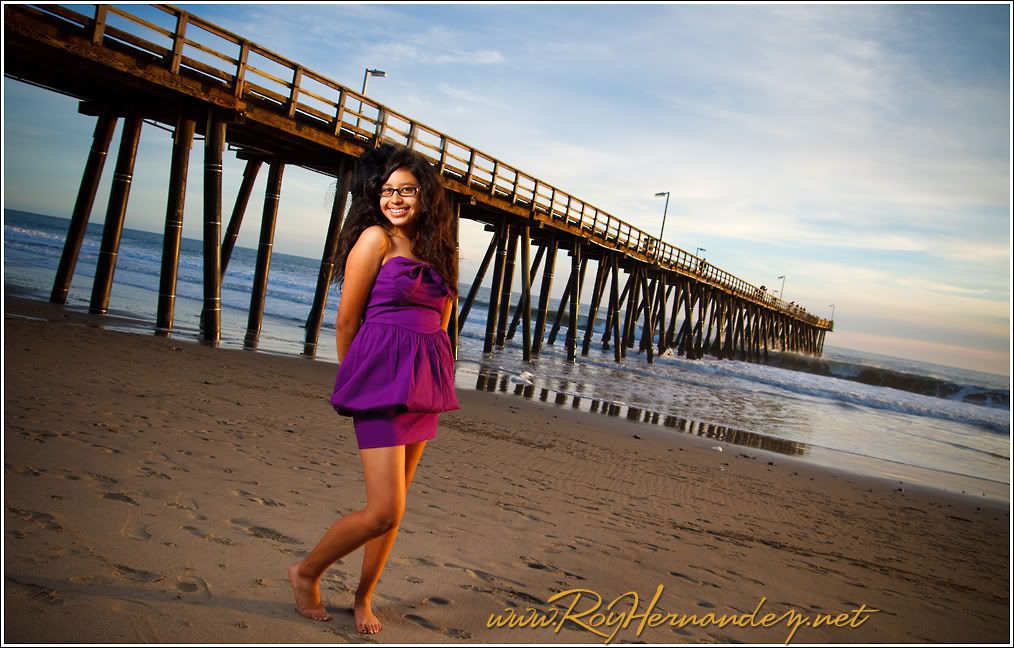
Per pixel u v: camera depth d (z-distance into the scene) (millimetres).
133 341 9008
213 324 11180
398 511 2006
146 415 4805
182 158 10945
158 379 6484
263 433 4914
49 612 1893
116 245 11773
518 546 3256
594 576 3020
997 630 3268
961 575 4371
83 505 2789
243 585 2281
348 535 2021
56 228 63812
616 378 17125
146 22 9477
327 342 15508
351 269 2100
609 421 9648
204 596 2152
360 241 2107
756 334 43094
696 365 26078
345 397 2035
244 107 10742
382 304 2082
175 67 9781
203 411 5336
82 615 1907
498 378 13180
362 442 2035
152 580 2205
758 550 4055
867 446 11930
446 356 2162
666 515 4605
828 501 6371
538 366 17406
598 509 4406
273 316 21281
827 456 9859
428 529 3260
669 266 28188
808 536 4738
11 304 10719
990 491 8906
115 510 2797
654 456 7270
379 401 1997
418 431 2086
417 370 2045
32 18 8383
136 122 11727
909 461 10859
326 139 12031
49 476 3086
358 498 3607
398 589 2473
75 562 2238
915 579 4039
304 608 2117
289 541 2781
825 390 22328
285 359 10234
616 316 23891
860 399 20984
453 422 7105
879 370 36281
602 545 3539
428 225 2145
